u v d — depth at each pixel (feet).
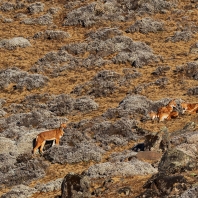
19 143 395.14
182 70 518.37
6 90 538.47
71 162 362.12
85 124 422.00
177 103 435.94
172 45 590.55
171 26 633.61
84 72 554.87
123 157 340.59
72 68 565.53
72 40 627.87
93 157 362.12
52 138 380.17
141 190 277.03
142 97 462.19
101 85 510.17
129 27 634.84
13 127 438.40
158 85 498.69
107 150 377.30
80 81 535.19
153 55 563.07
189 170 285.23
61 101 488.02
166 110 406.82
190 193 251.19
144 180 290.35
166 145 336.90
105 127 402.11
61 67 566.77
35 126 444.96
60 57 586.45
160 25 631.15
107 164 317.22
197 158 309.01
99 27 649.20
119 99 482.28
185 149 318.65
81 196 282.77
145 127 400.88
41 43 629.51
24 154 378.94
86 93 506.48
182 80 502.38
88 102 470.80
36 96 507.71
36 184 335.47
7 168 367.45
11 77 553.23
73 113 463.01
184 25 632.79
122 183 292.40
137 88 492.95
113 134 397.39
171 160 289.12
